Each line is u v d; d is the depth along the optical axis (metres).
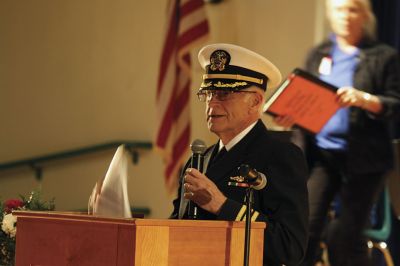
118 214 5.89
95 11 17.17
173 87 14.99
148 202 16.52
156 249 5.27
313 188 10.64
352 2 10.78
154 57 16.77
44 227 5.75
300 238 6.56
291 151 6.83
